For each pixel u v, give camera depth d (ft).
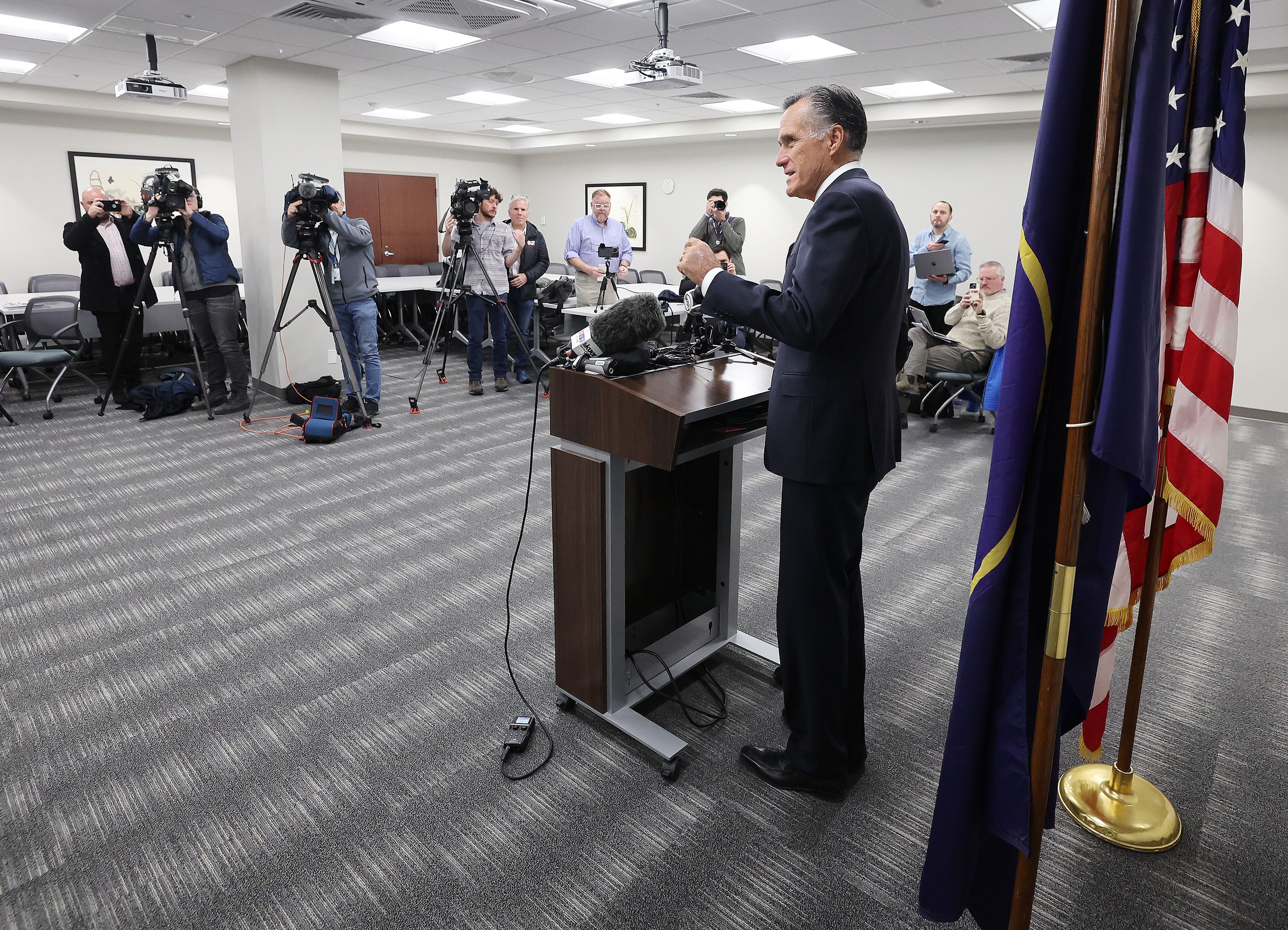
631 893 4.60
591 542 5.68
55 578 8.56
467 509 10.70
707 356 6.34
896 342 4.85
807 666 5.08
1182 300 4.76
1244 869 4.82
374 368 15.29
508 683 6.73
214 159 26.20
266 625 7.63
